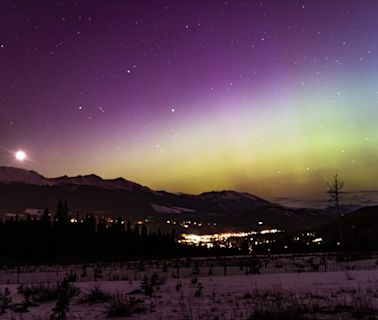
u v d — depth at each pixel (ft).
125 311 35.68
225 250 219.00
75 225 228.22
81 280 77.51
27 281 77.41
